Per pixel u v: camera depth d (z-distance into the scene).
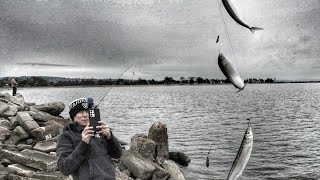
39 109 18.27
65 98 161.88
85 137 3.61
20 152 10.73
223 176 19.66
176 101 153.00
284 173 21.61
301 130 47.34
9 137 13.05
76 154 3.60
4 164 10.42
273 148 32.19
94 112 3.69
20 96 24.97
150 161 15.34
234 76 2.46
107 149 3.92
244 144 2.74
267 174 21.22
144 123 58.34
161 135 20.16
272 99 156.50
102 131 3.69
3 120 14.19
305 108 95.00
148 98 195.75
